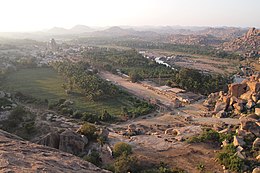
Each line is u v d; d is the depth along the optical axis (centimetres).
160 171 4912
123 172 4856
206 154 5862
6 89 11475
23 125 6562
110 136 7169
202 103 10906
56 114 8931
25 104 9719
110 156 5619
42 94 11444
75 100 10788
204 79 13375
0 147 2408
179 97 11500
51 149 2708
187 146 6275
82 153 5572
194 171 5138
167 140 6738
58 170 2084
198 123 8475
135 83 14262
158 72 15512
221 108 9381
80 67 15788
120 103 10669
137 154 5794
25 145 2642
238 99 9319
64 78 14575
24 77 14725
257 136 6238
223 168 5228
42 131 6222
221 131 7019
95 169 2397
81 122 8250
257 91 9269
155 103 10875
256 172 4812
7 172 1823
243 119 7244
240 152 5566
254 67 19812
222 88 12475
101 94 10962
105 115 8919
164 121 8906
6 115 7238
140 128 8119
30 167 2003
